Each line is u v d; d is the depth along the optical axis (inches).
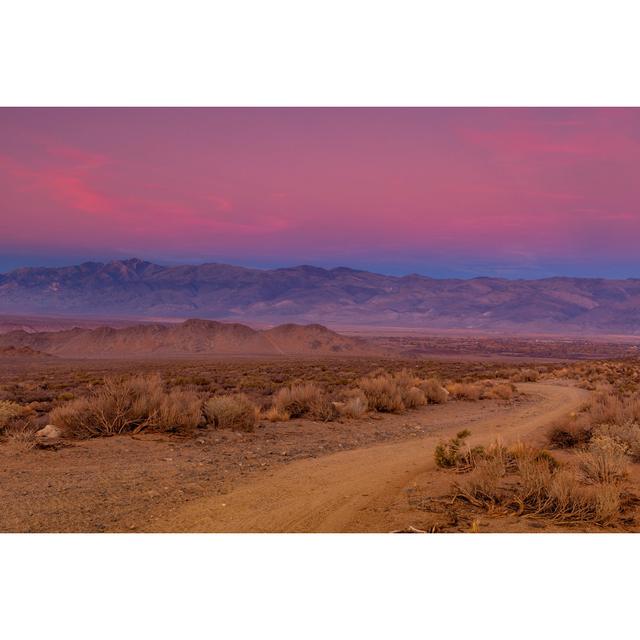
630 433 511.8
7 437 550.6
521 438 607.5
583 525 315.3
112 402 605.0
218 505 358.3
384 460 502.9
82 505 350.3
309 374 1971.0
